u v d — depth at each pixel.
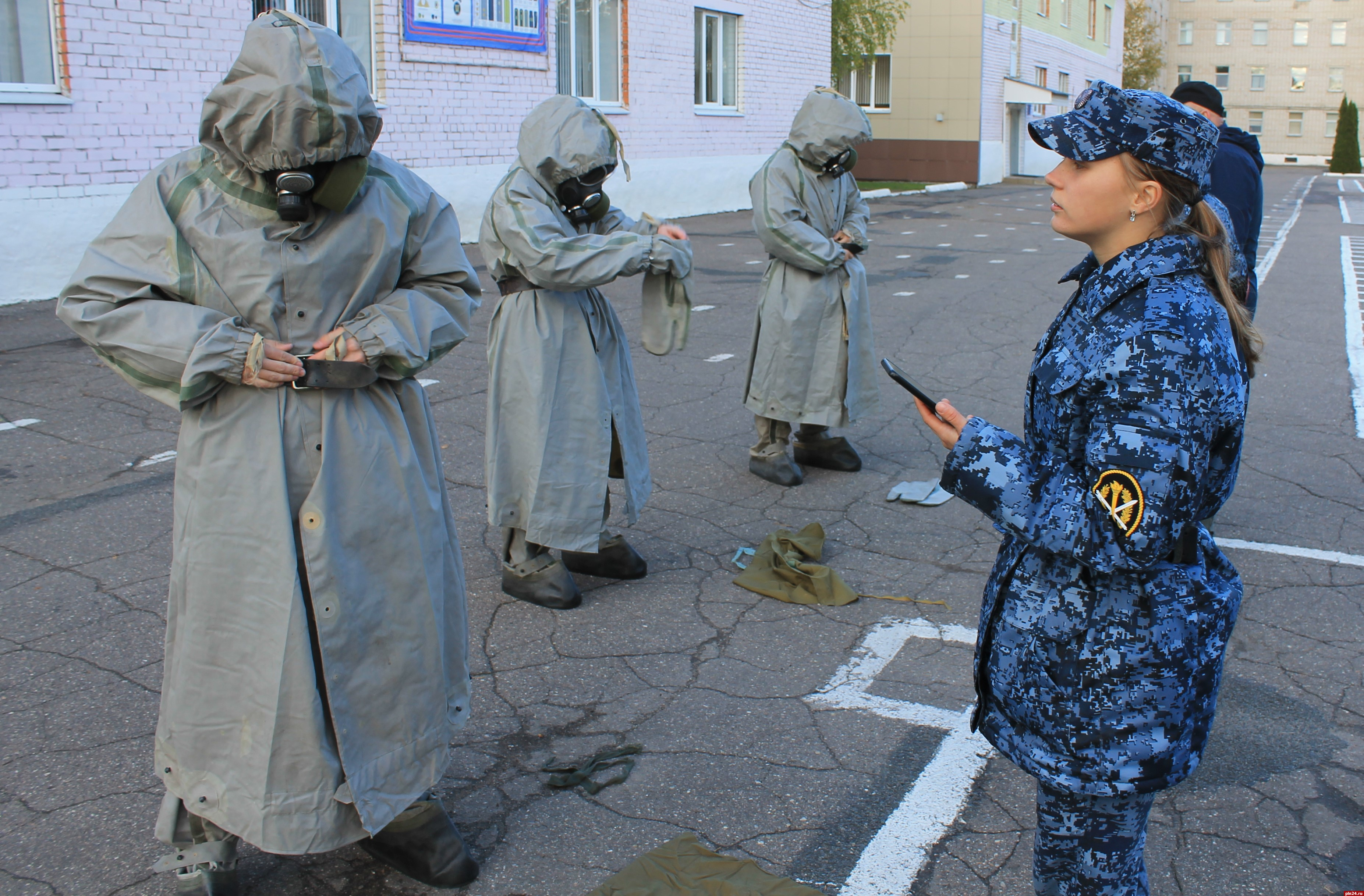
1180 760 1.89
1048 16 37.88
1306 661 3.76
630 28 17.44
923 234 18.48
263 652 2.28
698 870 2.62
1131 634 1.84
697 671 3.69
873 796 2.98
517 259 3.86
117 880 2.61
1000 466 1.85
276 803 2.31
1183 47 71.56
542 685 3.59
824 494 5.52
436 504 2.53
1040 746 1.94
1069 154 1.83
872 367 5.68
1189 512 1.72
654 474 5.81
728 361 8.51
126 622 3.96
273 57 2.09
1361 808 2.94
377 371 2.37
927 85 31.92
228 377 2.19
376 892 2.59
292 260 2.27
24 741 3.18
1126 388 1.72
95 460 5.75
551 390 4.00
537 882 2.63
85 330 2.21
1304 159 70.00
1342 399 7.46
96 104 10.08
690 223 18.55
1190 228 1.84
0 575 4.33
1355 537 4.93
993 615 1.99
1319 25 68.06
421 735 2.49
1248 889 2.62
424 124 13.91
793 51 21.81
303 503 2.29
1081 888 2.02
